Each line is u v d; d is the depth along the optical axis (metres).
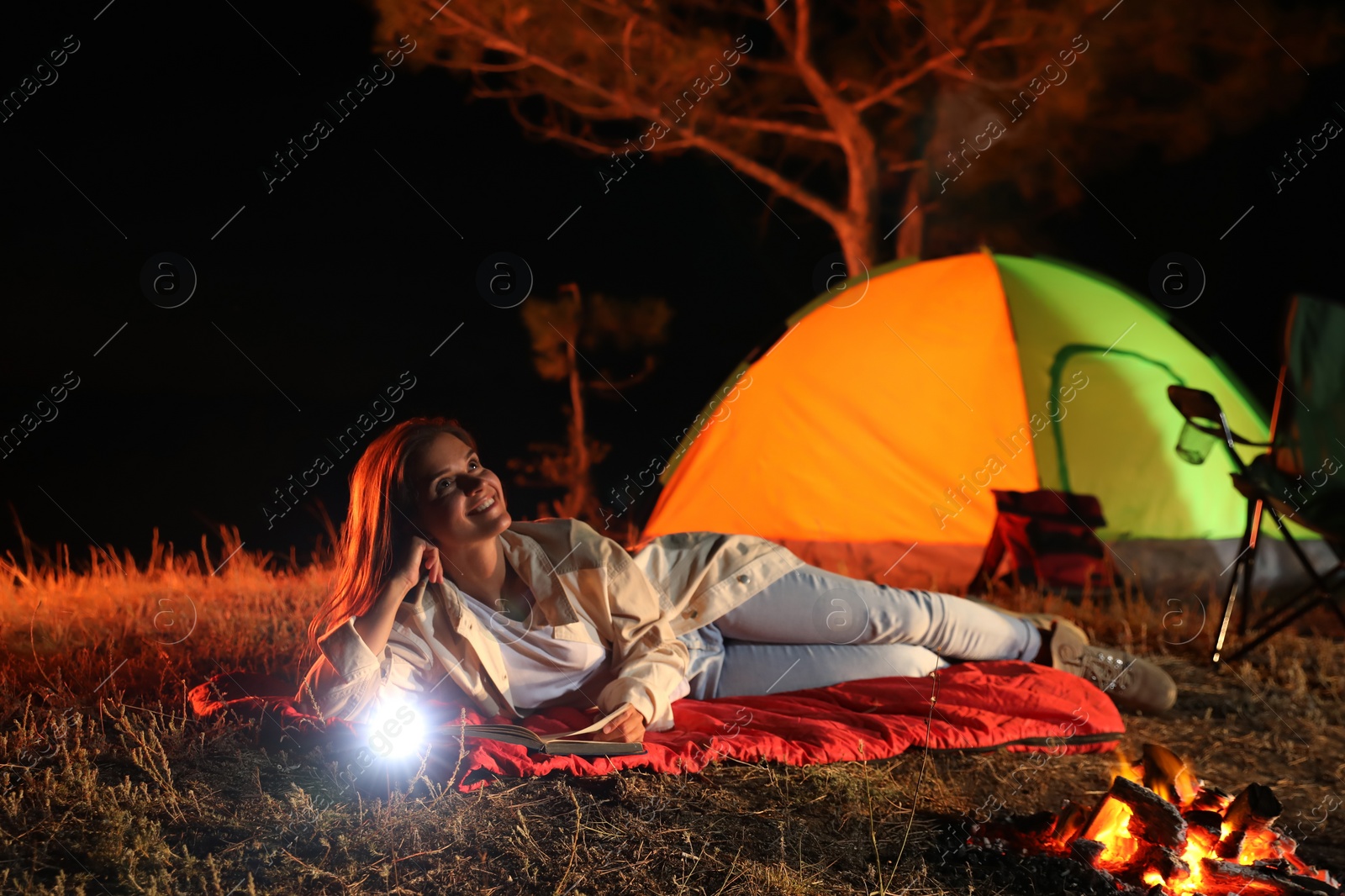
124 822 2.13
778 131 9.80
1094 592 5.32
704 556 3.21
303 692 2.75
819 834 2.39
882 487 6.14
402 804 2.30
